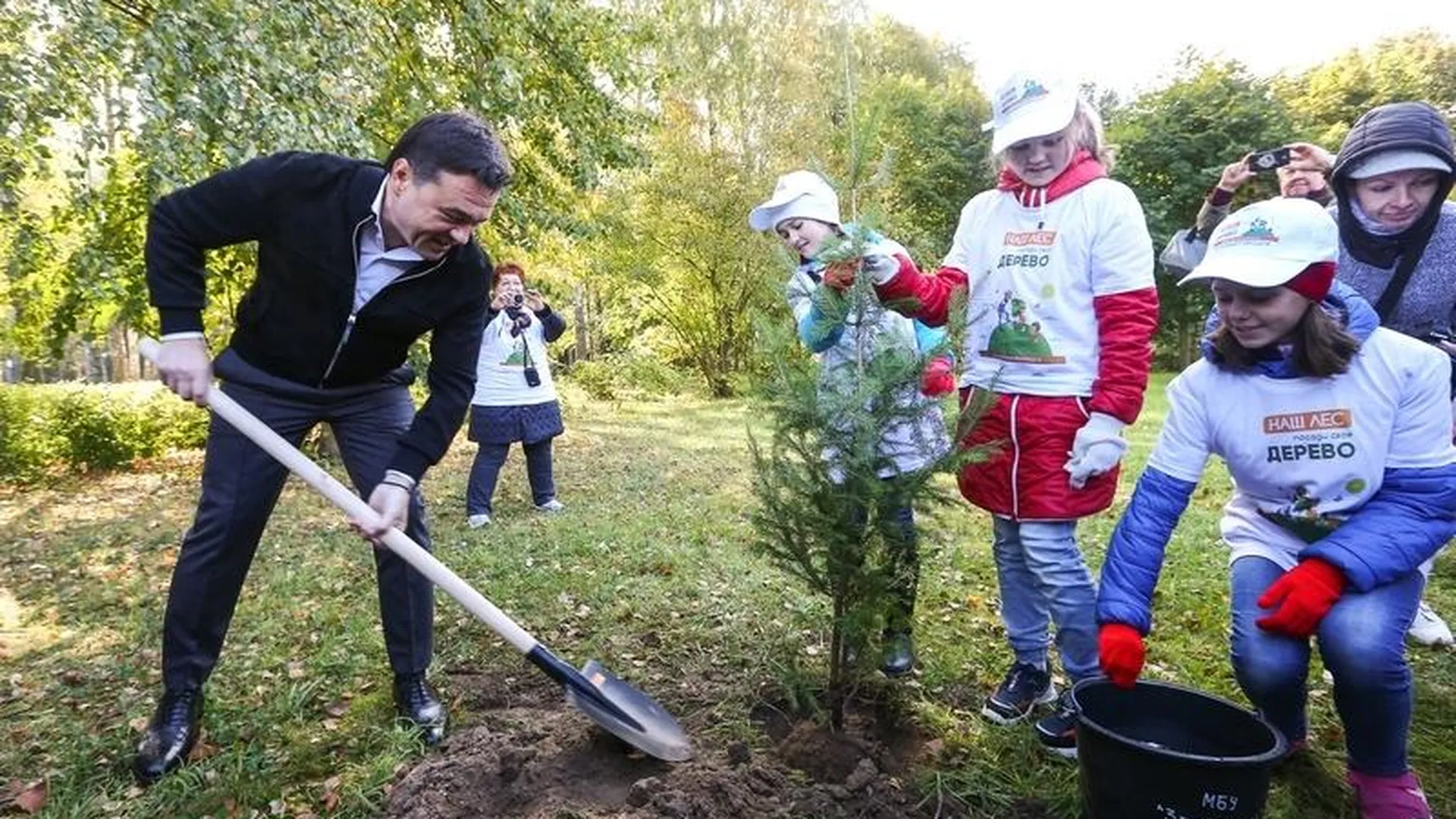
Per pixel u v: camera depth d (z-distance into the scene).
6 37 5.04
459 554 4.84
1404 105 2.64
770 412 2.43
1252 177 3.22
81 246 6.98
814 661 3.22
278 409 2.59
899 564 2.42
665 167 16.16
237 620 3.87
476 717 2.84
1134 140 23.62
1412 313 2.74
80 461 10.00
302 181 2.33
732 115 16.22
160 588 4.66
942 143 21.38
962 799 2.35
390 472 2.50
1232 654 2.37
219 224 2.36
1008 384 2.60
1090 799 2.04
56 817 2.36
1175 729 2.27
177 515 7.03
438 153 2.15
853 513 2.39
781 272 2.88
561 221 9.55
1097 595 2.64
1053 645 3.42
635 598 4.01
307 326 2.47
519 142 9.76
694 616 3.76
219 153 5.27
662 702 2.94
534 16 8.45
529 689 3.11
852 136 2.54
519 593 4.13
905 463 2.56
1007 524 2.78
